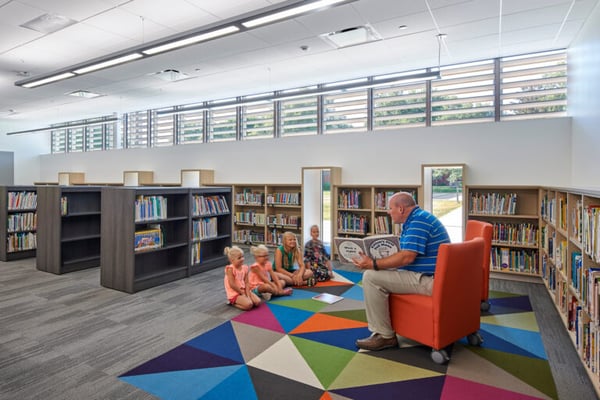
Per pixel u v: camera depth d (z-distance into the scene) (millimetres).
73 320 3297
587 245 2301
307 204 6473
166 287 4398
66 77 5254
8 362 2508
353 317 3367
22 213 6043
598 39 3766
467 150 5477
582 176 4332
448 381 2268
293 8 3232
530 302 3855
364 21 4375
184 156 8688
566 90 5305
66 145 12453
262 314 3453
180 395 2121
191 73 6492
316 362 2510
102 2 3977
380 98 6816
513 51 5445
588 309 2295
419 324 2539
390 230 5695
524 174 5098
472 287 2666
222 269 5367
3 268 5332
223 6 4082
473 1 3877
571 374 2352
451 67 6148
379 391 2158
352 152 6469
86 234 5445
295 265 4621
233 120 8547
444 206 5609
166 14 4258
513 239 4777
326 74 6586
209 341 2848
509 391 2160
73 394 2127
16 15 4273
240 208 7633
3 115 10477
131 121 10375
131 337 2926
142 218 4289
